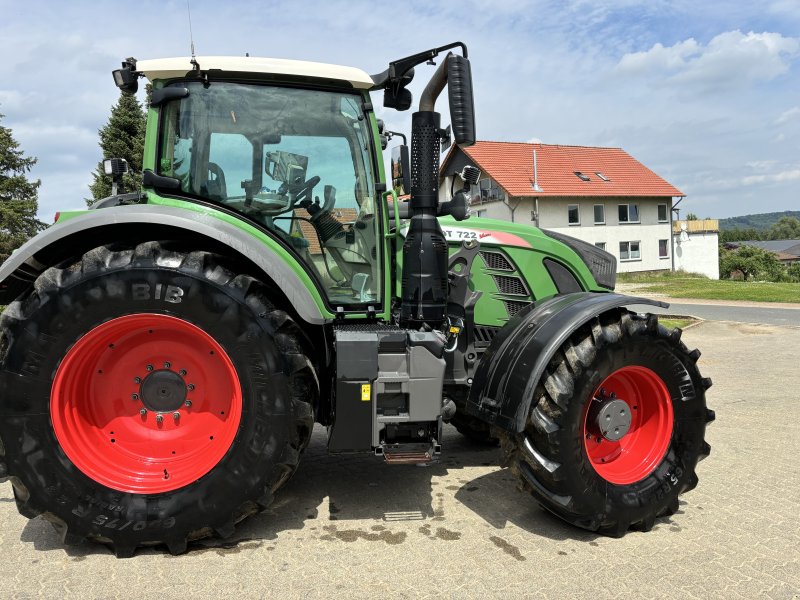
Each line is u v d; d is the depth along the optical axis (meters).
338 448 2.92
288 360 2.75
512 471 3.03
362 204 3.29
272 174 3.18
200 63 3.00
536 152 33.38
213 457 2.79
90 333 2.67
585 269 4.08
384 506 3.32
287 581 2.51
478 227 3.91
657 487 3.08
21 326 2.61
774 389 6.55
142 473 2.81
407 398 2.96
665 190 33.50
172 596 2.38
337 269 3.28
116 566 2.62
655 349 3.10
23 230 25.62
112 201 3.52
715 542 2.91
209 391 2.90
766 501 3.42
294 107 3.17
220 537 2.89
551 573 2.59
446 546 2.84
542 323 3.04
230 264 2.82
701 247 37.25
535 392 2.92
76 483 2.67
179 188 3.09
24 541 2.86
